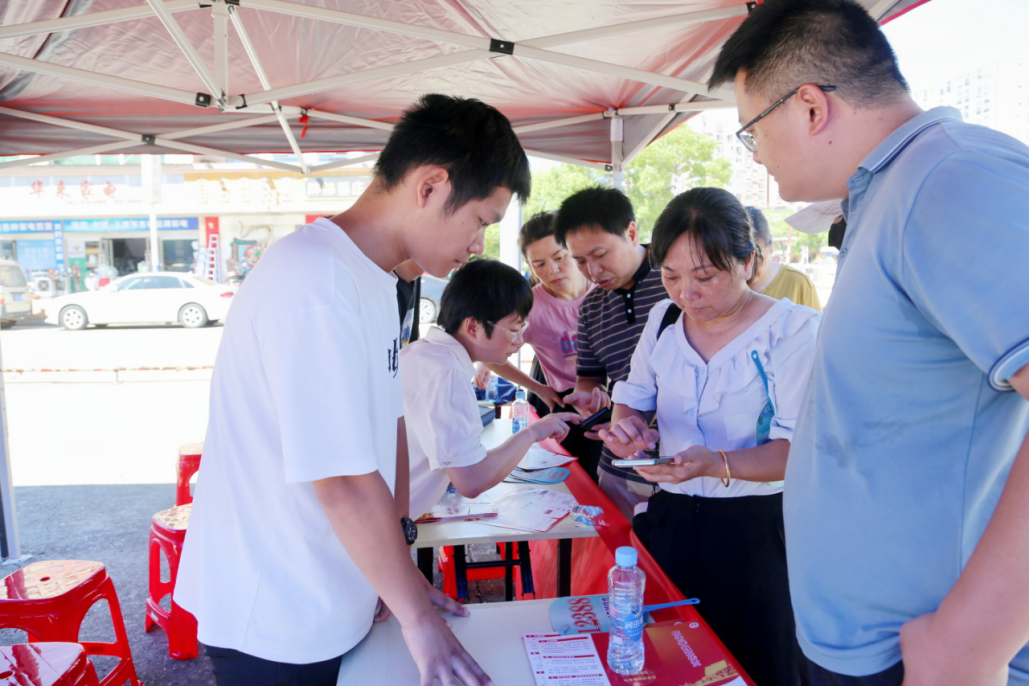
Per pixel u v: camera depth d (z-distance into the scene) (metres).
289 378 0.88
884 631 0.84
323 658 1.03
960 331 0.69
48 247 17.91
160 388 8.17
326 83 2.46
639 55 2.89
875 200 0.82
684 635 1.12
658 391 1.68
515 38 2.72
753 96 0.97
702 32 2.60
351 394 0.89
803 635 0.93
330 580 1.01
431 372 1.56
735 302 1.47
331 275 0.92
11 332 12.83
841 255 0.92
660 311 1.74
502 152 1.02
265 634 1.00
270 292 0.92
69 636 1.94
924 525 0.80
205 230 17.94
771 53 0.93
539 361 3.39
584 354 2.56
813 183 0.96
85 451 5.38
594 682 1.00
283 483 0.98
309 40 2.78
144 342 11.37
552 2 2.36
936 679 0.72
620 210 2.17
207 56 2.90
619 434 1.59
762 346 1.46
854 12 0.89
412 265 1.78
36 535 3.62
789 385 1.42
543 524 1.62
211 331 12.73
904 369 0.78
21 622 1.89
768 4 0.95
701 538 1.54
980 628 0.67
